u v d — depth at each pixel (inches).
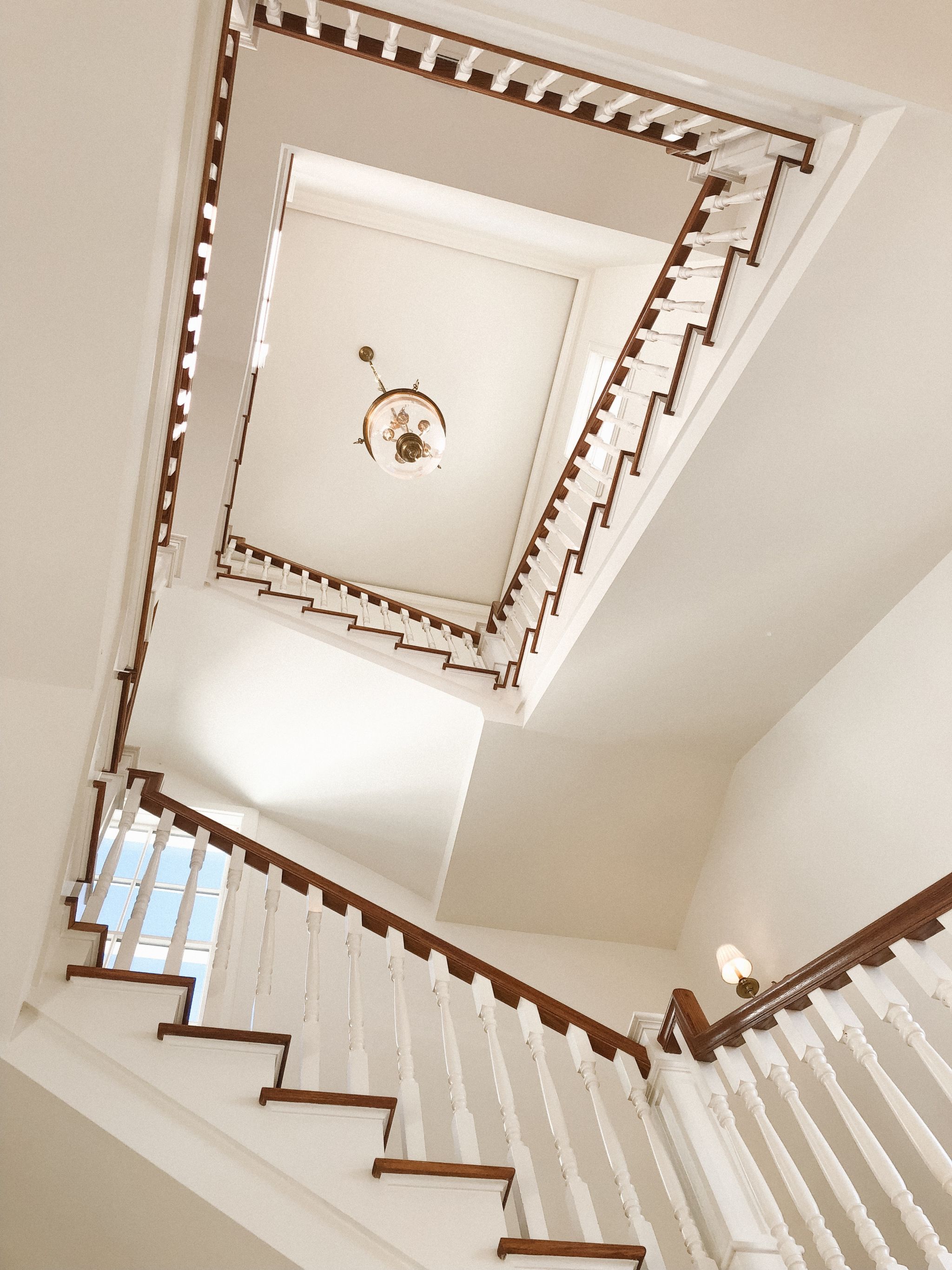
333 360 317.4
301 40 159.6
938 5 108.1
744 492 170.2
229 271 188.4
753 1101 125.0
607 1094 224.4
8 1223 112.9
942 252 131.4
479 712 233.0
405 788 262.4
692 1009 144.0
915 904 104.2
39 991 120.3
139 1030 119.6
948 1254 95.0
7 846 111.0
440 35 119.7
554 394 322.0
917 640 192.7
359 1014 134.6
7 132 80.7
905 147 120.7
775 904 224.5
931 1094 165.2
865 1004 185.0
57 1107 109.6
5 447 97.3
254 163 173.8
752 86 120.4
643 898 263.9
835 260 134.1
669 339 176.7
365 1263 101.8
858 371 148.5
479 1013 142.3
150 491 122.0
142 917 141.9
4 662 111.2
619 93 170.4
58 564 103.8
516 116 173.9
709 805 250.7
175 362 116.7
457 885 259.1
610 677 214.4
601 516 205.8
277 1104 113.3
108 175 83.0
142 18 76.2
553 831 250.4
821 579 191.0
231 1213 102.7
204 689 259.3
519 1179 115.7
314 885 154.6
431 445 227.8
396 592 348.8
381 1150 113.1
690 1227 115.8
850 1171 179.2
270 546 343.0
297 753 265.1
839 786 208.8
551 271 305.6
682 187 182.2
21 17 75.7
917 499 171.9
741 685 219.9
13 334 91.1
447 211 258.8
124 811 157.2
